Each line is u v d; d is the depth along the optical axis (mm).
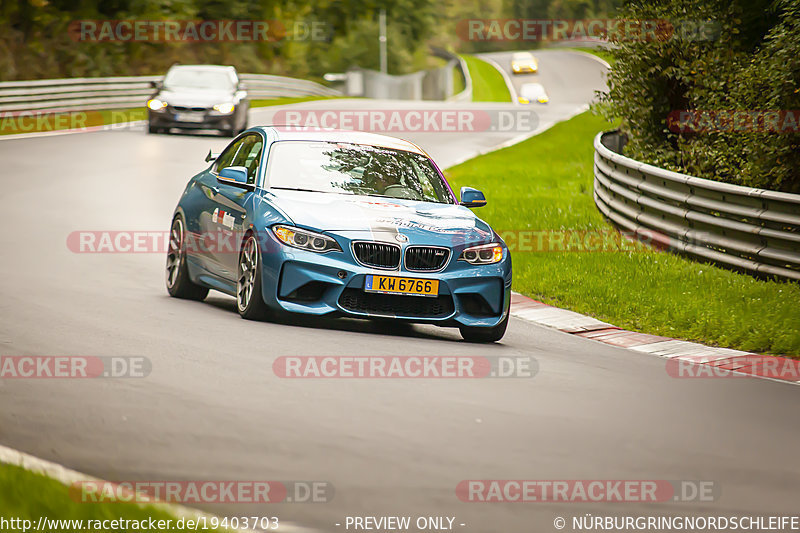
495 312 30688
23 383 21781
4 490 13852
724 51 60062
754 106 50781
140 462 17156
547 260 48344
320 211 30250
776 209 43000
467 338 31266
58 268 39281
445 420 20969
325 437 19172
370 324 32312
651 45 64062
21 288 34156
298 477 16875
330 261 29125
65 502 13758
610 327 35844
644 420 22375
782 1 51438
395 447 18875
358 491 16422
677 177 49375
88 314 30000
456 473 17688
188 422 19562
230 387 22281
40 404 20312
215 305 34188
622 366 28641
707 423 22594
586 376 26516
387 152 34438
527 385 24797
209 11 193375
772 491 18078
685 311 37094
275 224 29781
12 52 152875
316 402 21562
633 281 42969
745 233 44156
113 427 19016
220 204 33031
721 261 45500
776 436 21969
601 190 63719
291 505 15586
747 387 26938
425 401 22344
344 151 33875
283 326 29797
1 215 52875
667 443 20672
